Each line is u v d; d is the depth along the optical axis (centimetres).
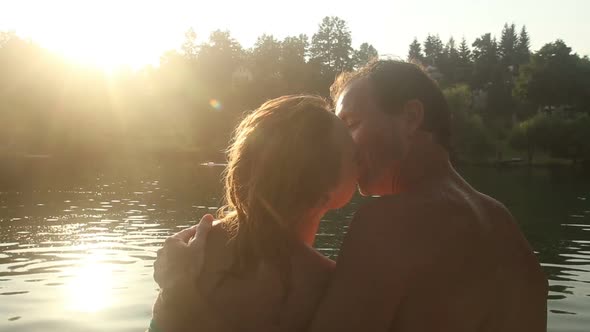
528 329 170
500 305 164
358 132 174
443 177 171
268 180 152
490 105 11831
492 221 169
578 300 783
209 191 2730
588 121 7344
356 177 166
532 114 11344
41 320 639
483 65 14550
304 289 154
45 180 3312
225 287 155
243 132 160
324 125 158
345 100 179
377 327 152
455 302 155
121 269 931
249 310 153
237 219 162
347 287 152
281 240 153
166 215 1803
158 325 156
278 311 153
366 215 159
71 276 875
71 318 646
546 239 1466
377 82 175
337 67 12825
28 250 1137
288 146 154
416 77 175
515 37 16150
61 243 1225
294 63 11788
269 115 159
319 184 156
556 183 4009
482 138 7269
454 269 155
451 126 179
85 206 2042
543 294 177
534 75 10812
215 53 11044
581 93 10569
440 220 158
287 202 153
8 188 2766
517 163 7125
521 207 2377
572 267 1061
